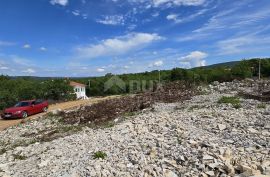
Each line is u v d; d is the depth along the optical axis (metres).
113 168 7.53
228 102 17.34
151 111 18.25
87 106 26.50
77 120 20.11
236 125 10.52
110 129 12.91
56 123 20.55
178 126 11.14
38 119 23.11
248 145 8.17
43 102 28.59
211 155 7.34
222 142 8.66
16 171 8.71
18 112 25.17
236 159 7.02
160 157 7.94
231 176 6.15
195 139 9.09
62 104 34.84
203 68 59.31
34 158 10.08
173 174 6.66
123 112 20.16
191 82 35.12
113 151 9.09
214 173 6.47
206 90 27.47
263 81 29.45
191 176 6.47
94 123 17.70
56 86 40.44
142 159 7.86
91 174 7.18
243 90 24.66
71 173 7.47
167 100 23.39
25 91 35.88
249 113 12.73
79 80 73.44
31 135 17.31
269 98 17.95
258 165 6.45
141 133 10.95
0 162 10.42
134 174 7.01
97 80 68.75
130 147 9.16
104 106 24.41
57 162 8.89
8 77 47.66
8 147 14.27
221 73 47.69
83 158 8.80
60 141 12.23
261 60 49.12
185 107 17.84
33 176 7.81
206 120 11.81
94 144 10.45
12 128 20.81
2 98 31.69
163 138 9.73
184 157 7.55
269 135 8.91
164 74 63.88
